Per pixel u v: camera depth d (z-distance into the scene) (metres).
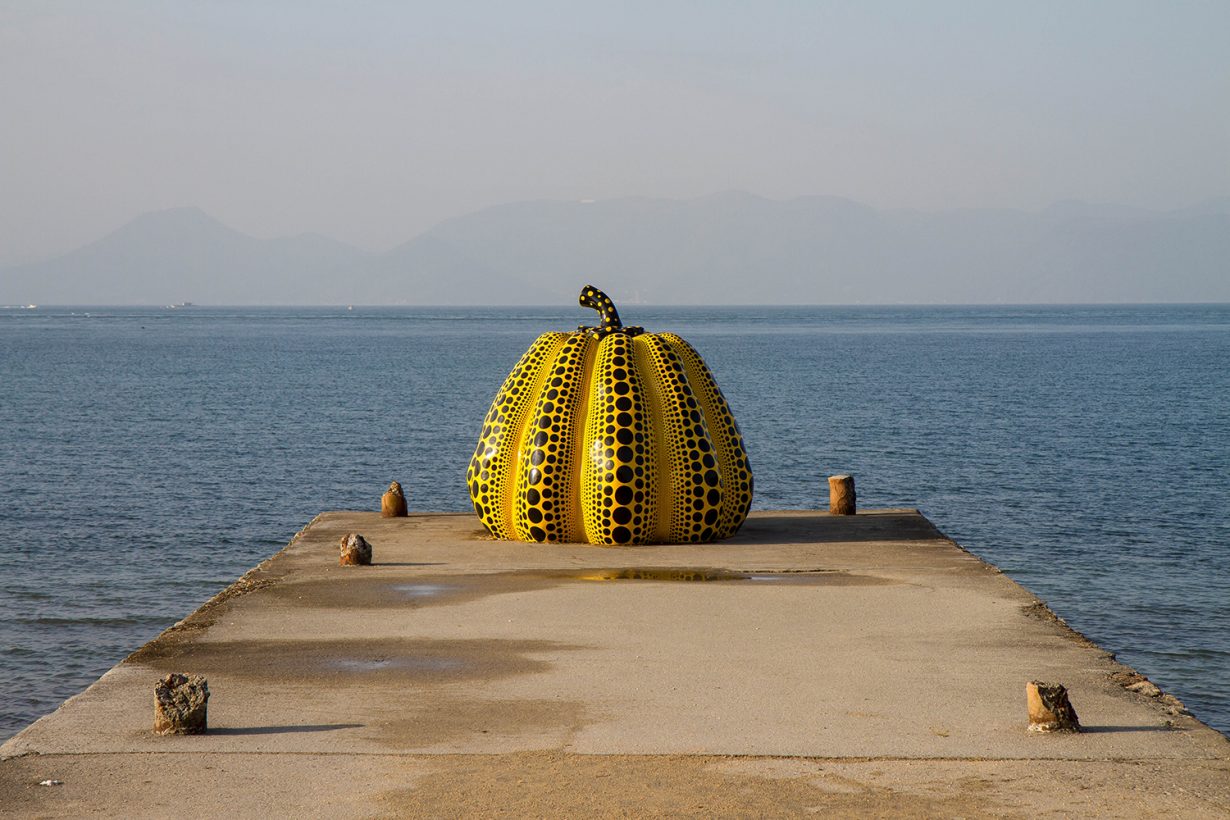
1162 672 15.91
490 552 15.54
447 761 7.96
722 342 136.75
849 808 7.17
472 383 71.00
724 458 16.36
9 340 139.62
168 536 25.03
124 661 10.39
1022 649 10.69
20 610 18.81
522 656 10.51
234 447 40.22
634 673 9.96
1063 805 7.21
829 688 9.55
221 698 9.34
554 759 8.00
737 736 8.43
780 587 13.29
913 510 19.53
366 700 9.28
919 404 56.25
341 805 7.23
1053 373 79.56
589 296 17.17
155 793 7.43
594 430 15.89
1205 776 7.68
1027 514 27.55
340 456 38.12
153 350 114.44
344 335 162.25
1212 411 52.72
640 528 15.80
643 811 7.12
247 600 12.74
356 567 14.55
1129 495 30.19
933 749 8.18
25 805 7.25
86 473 34.03
